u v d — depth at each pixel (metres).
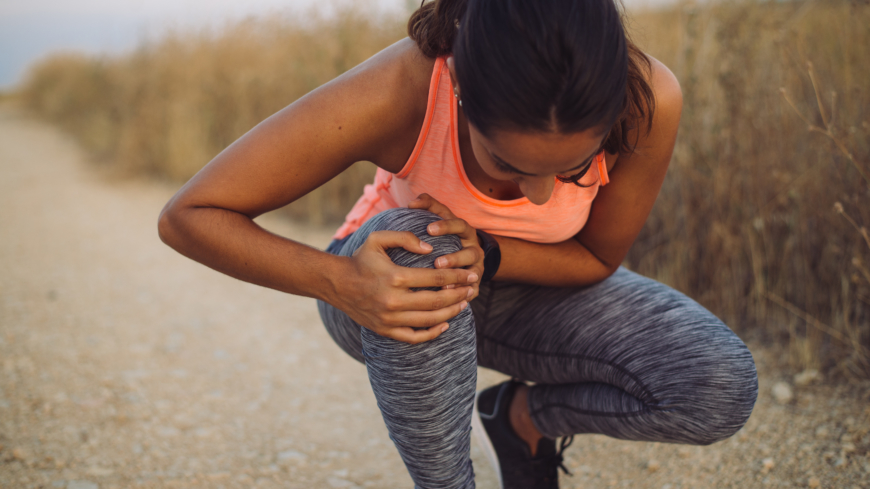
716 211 2.19
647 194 1.12
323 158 0.96
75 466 1.55
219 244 0.93
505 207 1.04
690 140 2.22
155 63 6.11
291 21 4.71
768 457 1.47
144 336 2.43
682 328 1.06
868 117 1.91
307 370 2.17
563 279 1.18
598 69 0.70
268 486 1.50
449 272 0.89
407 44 0.98
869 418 1.55
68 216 4.50
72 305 2.76
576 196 1.05
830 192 1.95
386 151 1.02
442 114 0.94
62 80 11.77
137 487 1.48
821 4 2.27
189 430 1.76
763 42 2.25
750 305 2.14
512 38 0.70
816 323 1.88
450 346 0.93
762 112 2.14
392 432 0.99
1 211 4.67
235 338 2.43
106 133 7.11
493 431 1.34
